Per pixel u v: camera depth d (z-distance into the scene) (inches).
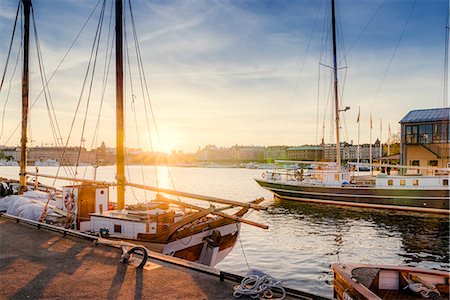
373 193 1544.0
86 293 264.2
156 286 278.7
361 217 1370.6
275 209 1576.0
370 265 356.5
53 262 334.6
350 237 1027.9
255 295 260.1
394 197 1491.1
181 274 305.3
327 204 1675.7
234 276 292.2
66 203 554.9
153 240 453.7
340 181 1684.3
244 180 4475.9
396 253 858.8
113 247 385.4
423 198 1439.5
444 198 1402.6
